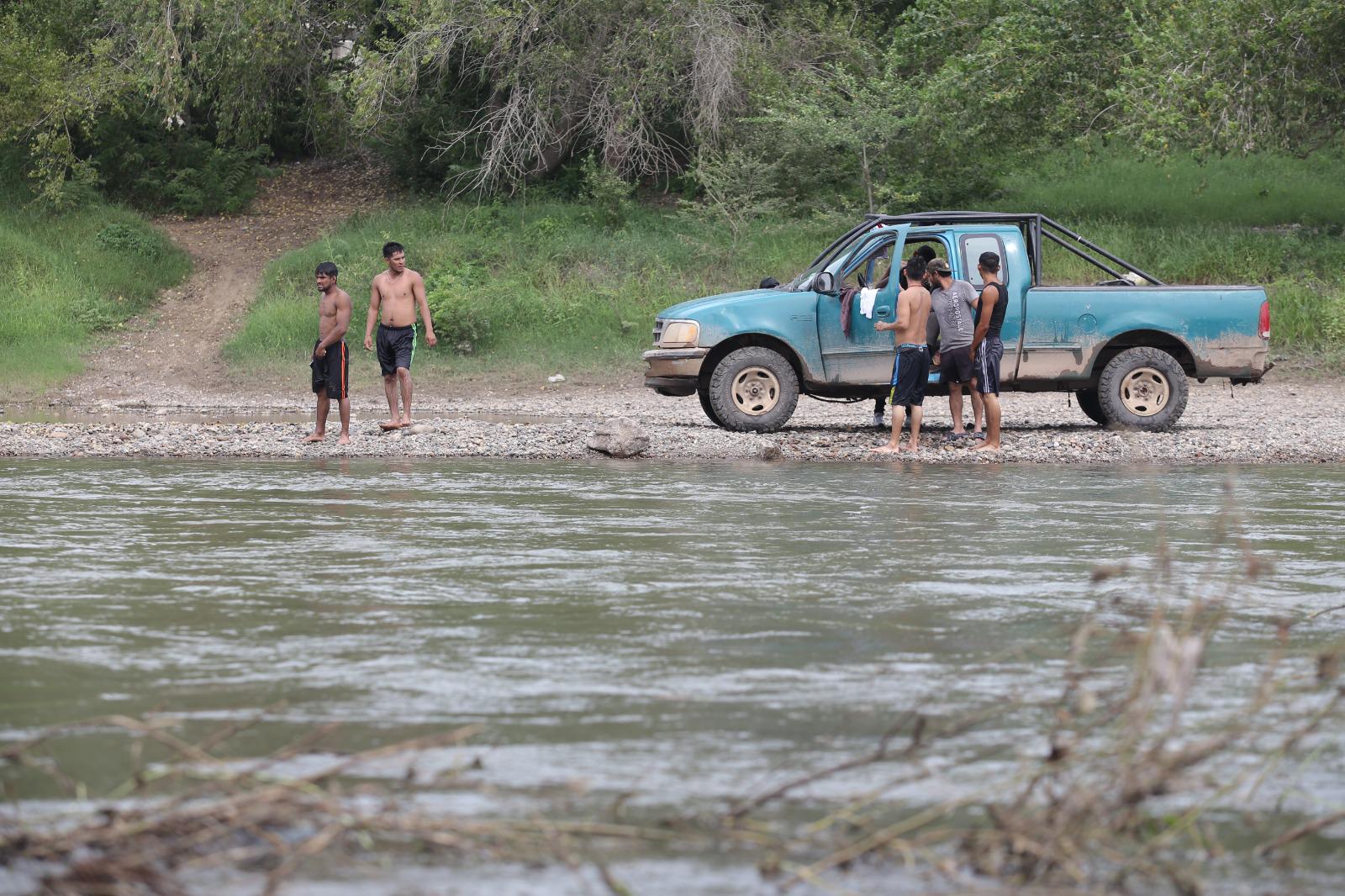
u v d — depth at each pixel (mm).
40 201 54875
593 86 53344
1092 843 5109
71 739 6277
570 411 33281
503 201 54969
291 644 8258
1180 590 10125
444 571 10898
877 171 50812
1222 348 25266
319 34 58156
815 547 12219
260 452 21922
